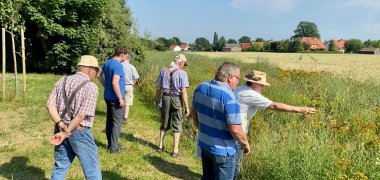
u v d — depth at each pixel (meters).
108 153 7.31
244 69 21.05
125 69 9.76
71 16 19.62
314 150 5.79
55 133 4.72
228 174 4.38
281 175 5.60
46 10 19.08
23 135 8.14
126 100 9.89
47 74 20.45
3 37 11.51
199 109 4.41
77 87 4.59
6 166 6.38
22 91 13.29
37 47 20.98
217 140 4.28
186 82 7.35
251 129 8.12
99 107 11.88
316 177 5.37
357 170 5.47
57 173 4.73
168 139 8.83
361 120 8.77
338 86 12.88
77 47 20.44
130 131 9.31
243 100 4.84
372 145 6.93
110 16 23.08
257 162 6.23
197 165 7.25
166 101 7.44
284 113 9.02
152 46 28.61
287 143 6.31
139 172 6.62
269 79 15.71
